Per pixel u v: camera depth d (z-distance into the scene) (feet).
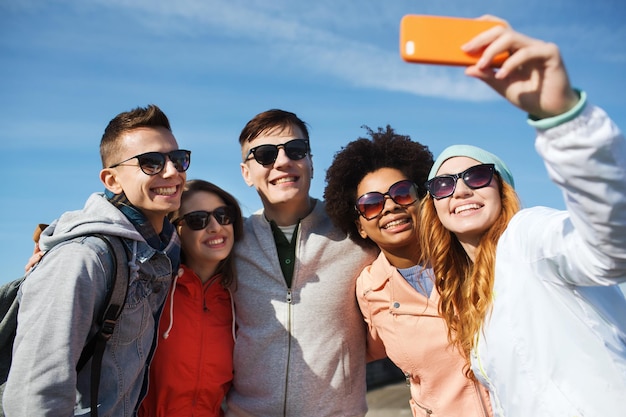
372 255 4.45
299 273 4.28
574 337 2.25
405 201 4.01
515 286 2.43
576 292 2.26
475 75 1.59
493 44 1.52
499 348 2.49
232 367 4.25
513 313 2.43
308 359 4.13
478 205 3.02
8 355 3.37
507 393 2.47
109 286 3.09
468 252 3.21
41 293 2.95
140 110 3.66
